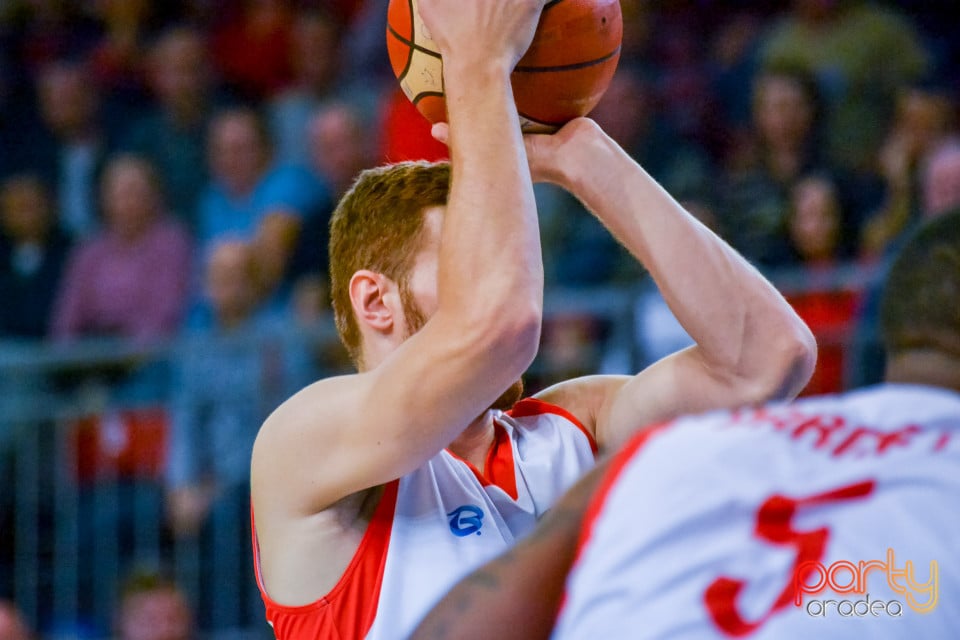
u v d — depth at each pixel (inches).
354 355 264.8
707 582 158.2
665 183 757.3
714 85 827.4
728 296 246.4
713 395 253.1
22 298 799.1
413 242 250.4
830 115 760.3
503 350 214.8
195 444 613.6
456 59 230.1
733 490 162.6
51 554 622.8
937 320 174.9
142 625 588.4
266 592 245.1
